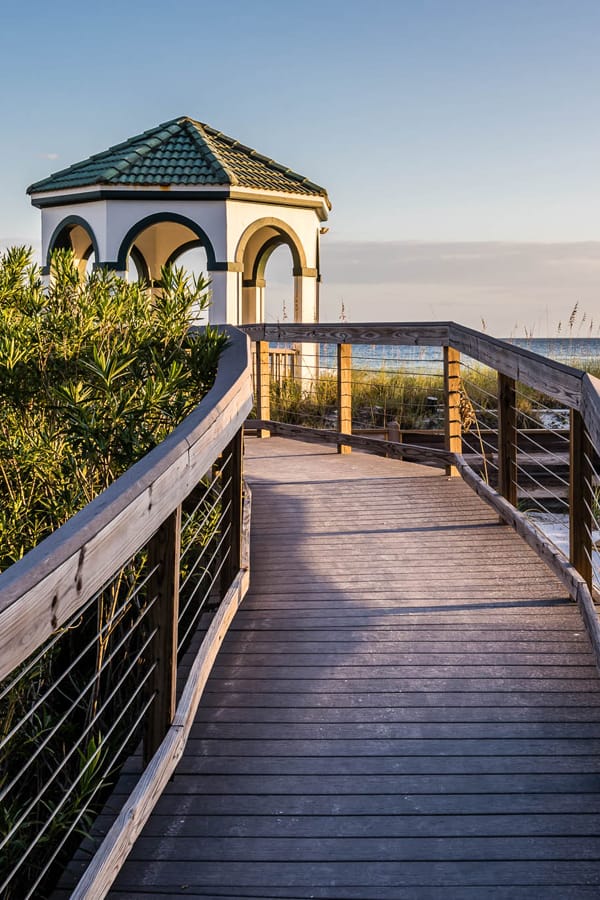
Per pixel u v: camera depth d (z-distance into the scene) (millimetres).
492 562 5176
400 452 7949
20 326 4188
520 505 8773
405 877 2553
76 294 4668
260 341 9648
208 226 14961
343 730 3348
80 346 4156
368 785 3000
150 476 2395
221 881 2553
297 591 4766
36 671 3242
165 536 2777
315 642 4113
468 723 3369
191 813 2873
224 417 3377
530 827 2756
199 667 3301
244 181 15031
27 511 3887
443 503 6527
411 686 3666
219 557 4352
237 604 4285
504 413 5977
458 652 3971
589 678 3695
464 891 2492
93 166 15859
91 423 3613
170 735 2857
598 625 3842
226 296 15016
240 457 4383
